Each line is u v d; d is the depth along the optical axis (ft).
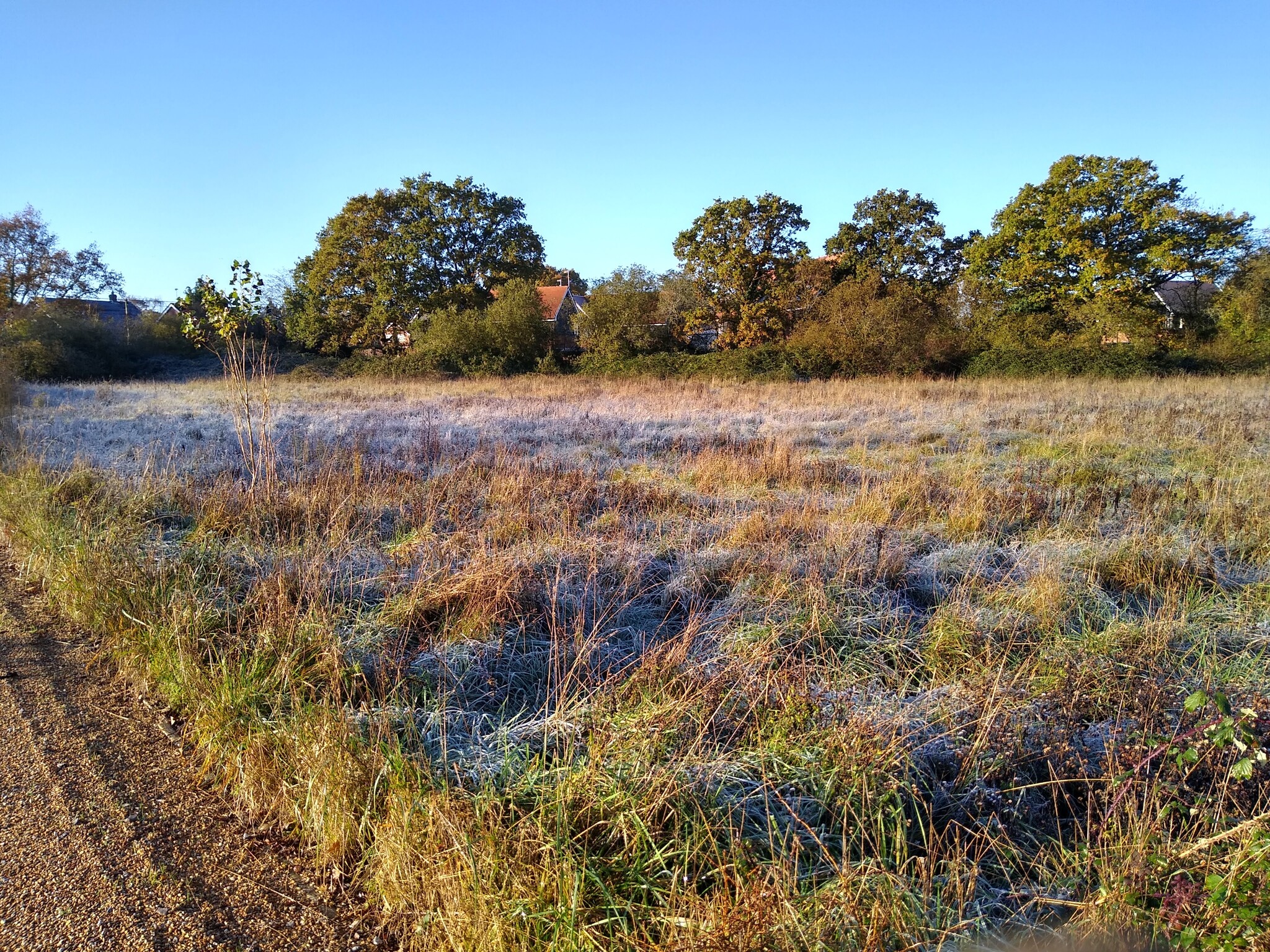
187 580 16.11
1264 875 6.89
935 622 15.28
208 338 26.68
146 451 33.22
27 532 20.61
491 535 20.43
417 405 64.90
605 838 8.69
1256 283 97.09
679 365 101.65
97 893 8.53
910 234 125.29
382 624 14.84
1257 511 23.41
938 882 8.38
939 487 27.91
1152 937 7.23
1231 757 9.28
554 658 13.25
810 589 16.11
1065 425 46.39
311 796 9.64
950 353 96.78
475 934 7.54
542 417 54.24
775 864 7.96
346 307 127.24
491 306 119.96
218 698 11.63
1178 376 83.92
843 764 10.12
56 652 14.92
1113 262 104.42
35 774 10.75
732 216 115.34
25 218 132.98
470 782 9.78
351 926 8.43
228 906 8.55
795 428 46.93
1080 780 10.30
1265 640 14.64
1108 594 17.85
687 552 19.94
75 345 110.11
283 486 25.22
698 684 12.09
